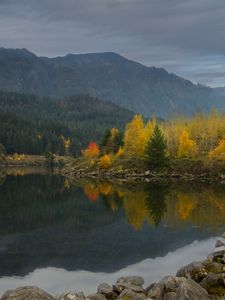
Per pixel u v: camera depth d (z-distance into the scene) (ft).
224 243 121.60
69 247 150.51
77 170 520.83
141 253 139.44
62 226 188.65
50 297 65.46
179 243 149.69
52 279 114.83
